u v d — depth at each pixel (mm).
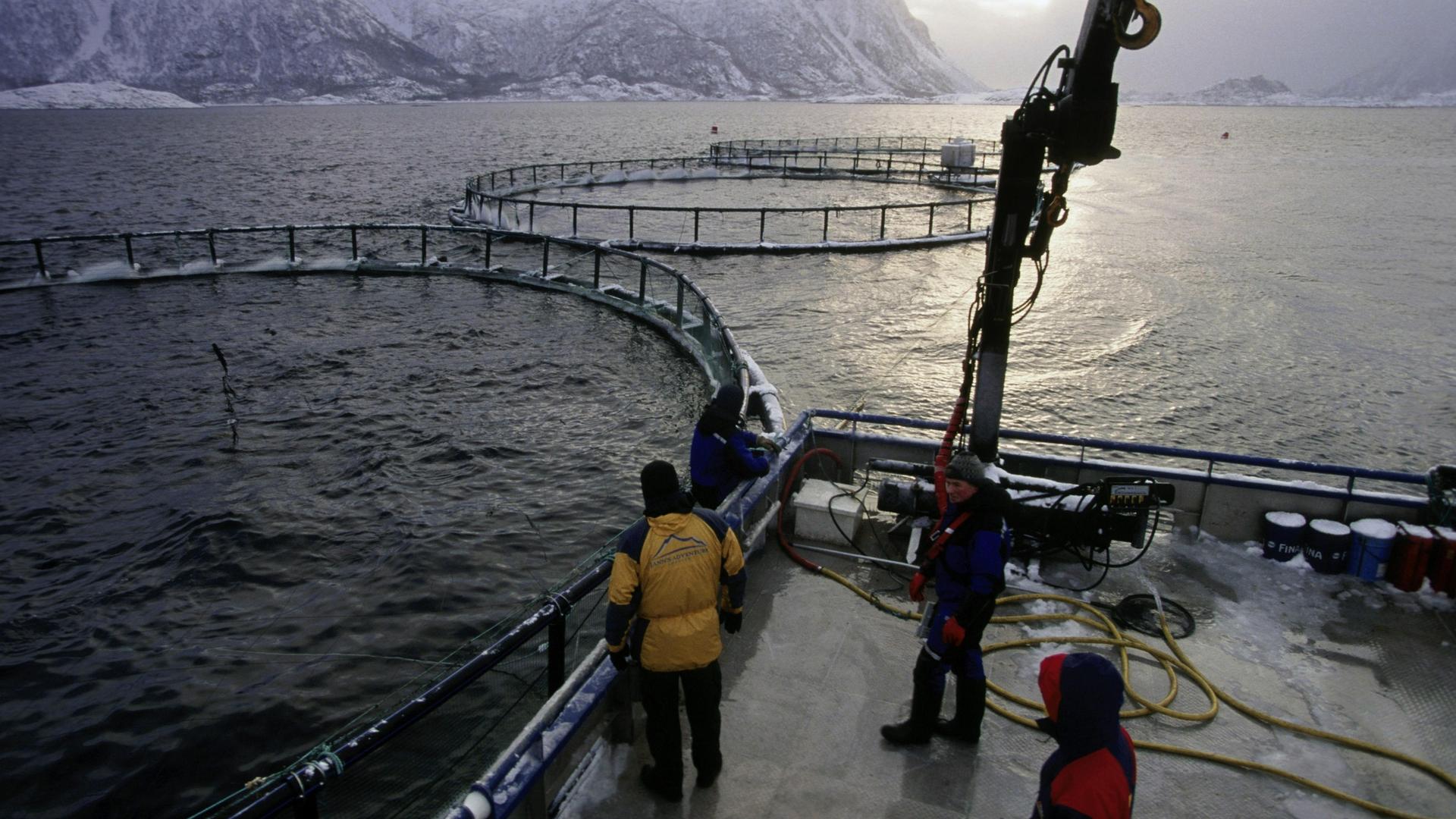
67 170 74750
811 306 26703
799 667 5402
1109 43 5238
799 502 6883
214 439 15250
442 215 46344
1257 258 35594
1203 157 101562
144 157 90750
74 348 20609
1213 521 7051
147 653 9258
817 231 40875
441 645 9445
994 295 6215
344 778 7066
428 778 7047
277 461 14359
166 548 11477
